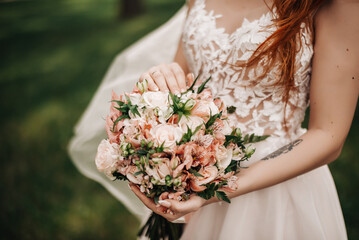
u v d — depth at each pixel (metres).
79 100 2.92
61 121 2.63
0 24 5.57
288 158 0.70
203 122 0.62
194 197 0.65
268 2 0.74
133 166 0.62
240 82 0.76
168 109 0.62
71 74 3.43
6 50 4.33
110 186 1.11
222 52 0.78
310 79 0.76
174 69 0.76
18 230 1.70
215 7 0.82
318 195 0.82
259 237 0.77
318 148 0.69
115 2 6.35
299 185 0.79
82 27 4.85
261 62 0.72
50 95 3.07
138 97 0.65
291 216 0.78
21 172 2.10
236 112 0.78
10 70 3.75
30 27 5.16
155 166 0.60
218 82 0.80
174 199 0.62
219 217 0.82
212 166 0.62
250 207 0.78
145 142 0.60
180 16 1.33
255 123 0.77
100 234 1.65
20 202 1.87
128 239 1.61
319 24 0.69
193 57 0.84
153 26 4.46
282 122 0.77
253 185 0.69
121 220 1.71
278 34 0.69
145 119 0.62
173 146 0.59
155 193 0.63
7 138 2.46
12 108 2.91
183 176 0.60
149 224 0.86
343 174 1.80
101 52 3.85
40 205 1.84
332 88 0.68
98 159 0.63
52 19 5.51
